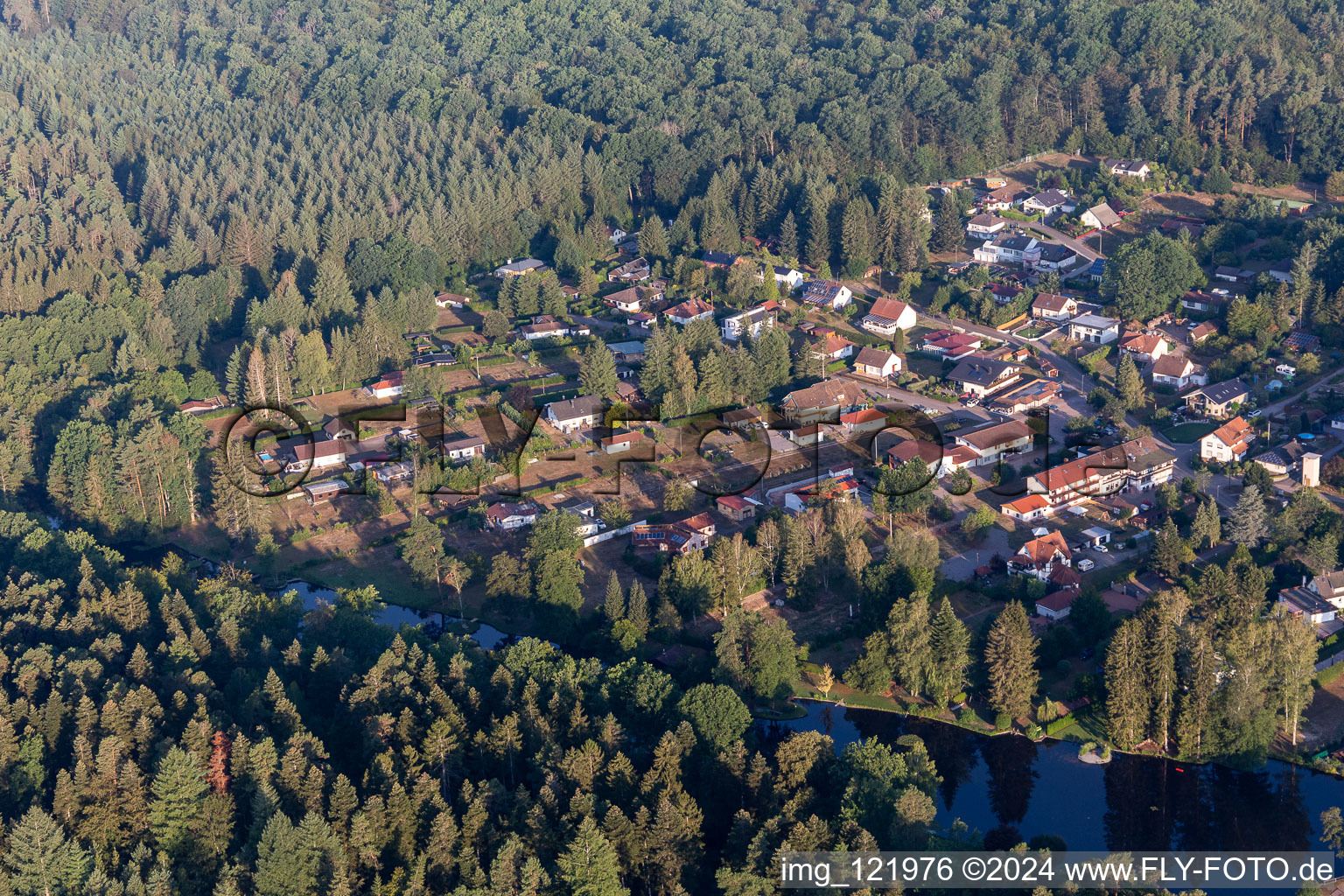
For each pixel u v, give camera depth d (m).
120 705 163.00
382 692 167.38
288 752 151.38
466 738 161.00
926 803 146.38
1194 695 168.00
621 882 144.12
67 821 147.38
